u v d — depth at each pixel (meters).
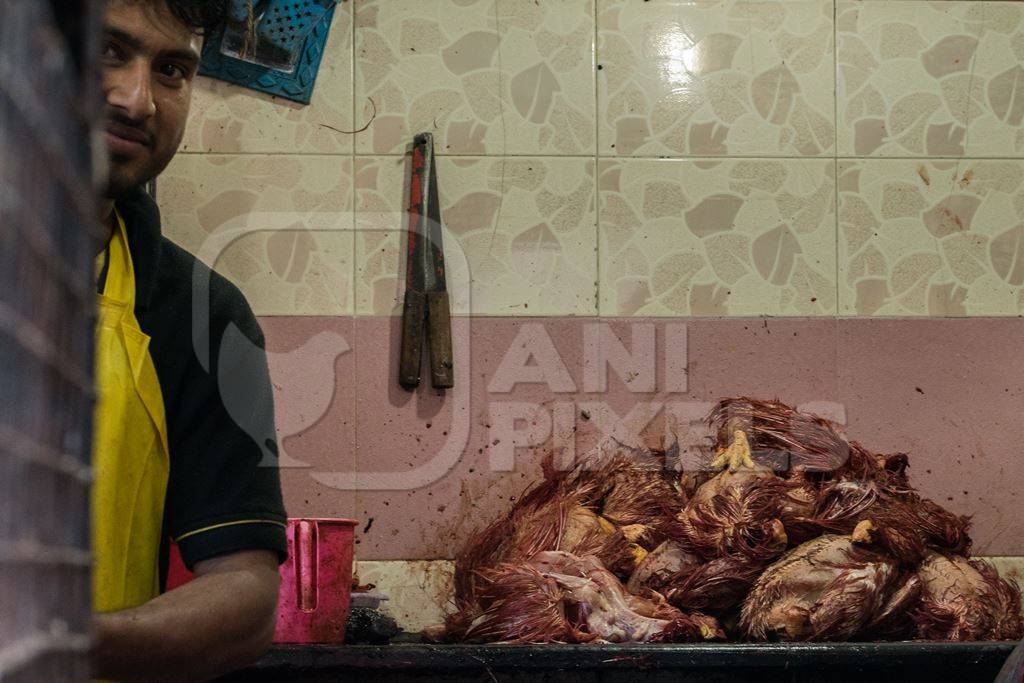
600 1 2.67
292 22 2.60
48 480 0.33
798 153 2.67
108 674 0.88
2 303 0.30
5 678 0.30
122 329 1.16
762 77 2.68
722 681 1.89
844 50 2.69
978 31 2.69
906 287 2.67
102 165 0.38
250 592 1.08
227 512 1.14
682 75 2.67
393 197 2.62
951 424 2.64
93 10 0.34
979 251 2.68
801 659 1.86
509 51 2.65
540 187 2.64
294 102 2.62
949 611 2.04
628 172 2.65
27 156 0.31
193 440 1.18
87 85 0.34
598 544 2.17
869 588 1.98
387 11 2.64
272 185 2.60
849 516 2.10
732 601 2.08
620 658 1.84
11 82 0.30
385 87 2.63
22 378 0.31
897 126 2.69
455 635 2.08
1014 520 2.62
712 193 2.66
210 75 2.58
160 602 0.98
